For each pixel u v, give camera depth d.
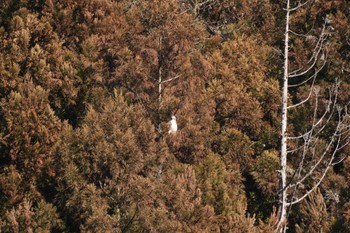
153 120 57.22
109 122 51.69
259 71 76.31
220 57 73.94
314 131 73.12
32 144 56.66
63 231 50.53
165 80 57.12
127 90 60.62
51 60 66.19
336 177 64.81
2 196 53.47
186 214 47.19
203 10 91.50
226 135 66.56
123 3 79.69
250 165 66.81
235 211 55.12
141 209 47.53
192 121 58.75
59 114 64.81
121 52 58.31
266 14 88.62
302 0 85.25
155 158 52.31
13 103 56.72
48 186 55.38
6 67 61.94
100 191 48.41
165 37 56.78
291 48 81.00
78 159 50.59
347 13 83.12
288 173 66.25
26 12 69.81
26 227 48.62
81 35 71.75
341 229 54.91
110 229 46.25
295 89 78.94
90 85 65.62
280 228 52.34
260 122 70.44
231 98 68.50
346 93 74.50
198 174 56.56
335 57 77.88
